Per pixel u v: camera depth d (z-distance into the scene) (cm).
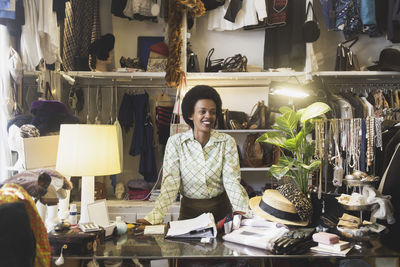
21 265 112
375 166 270
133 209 361
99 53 391
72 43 392
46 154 228
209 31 431
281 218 188
